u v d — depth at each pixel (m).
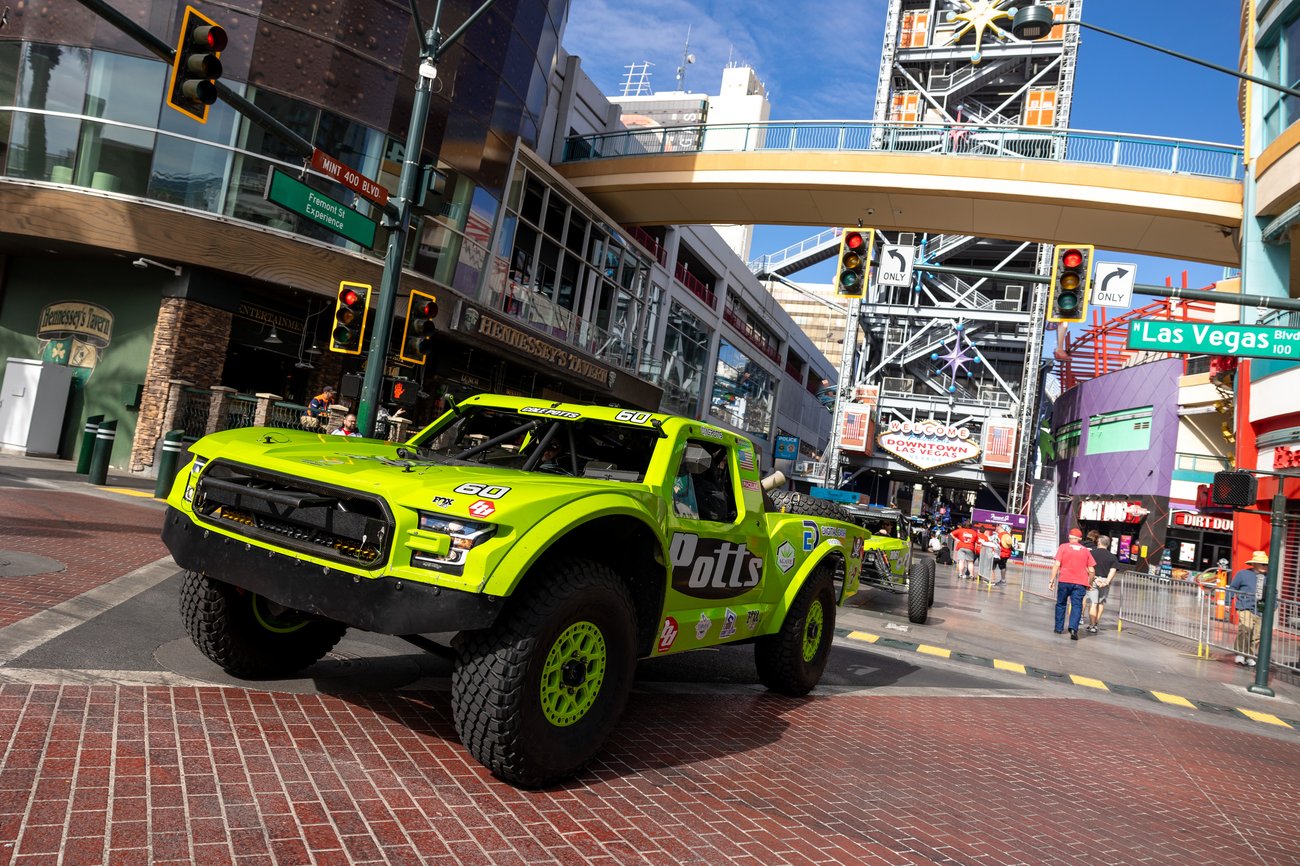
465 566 3.24
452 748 3.89
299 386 21.12
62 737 3.30
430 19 19.50
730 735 4.96
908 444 57.03
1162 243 32.50
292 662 4.57
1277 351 11.69
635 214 37.12
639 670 6.43
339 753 3.61
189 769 3.20
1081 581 14.24
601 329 31.94
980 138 32.12
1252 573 13.78
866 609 13.48
